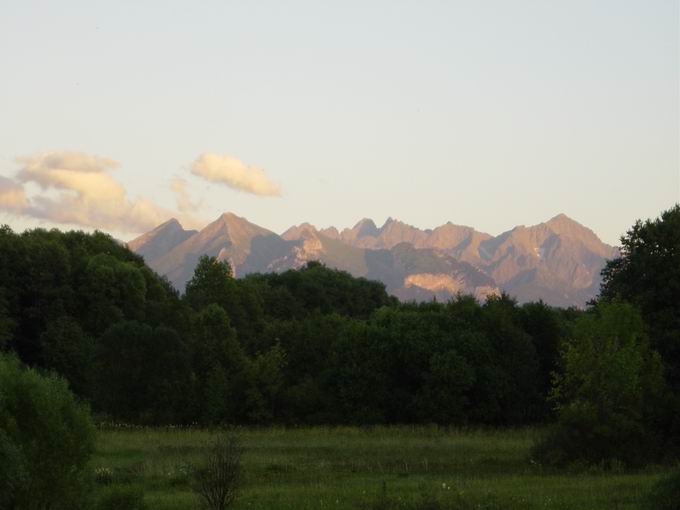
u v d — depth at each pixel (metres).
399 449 52.41
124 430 63.16
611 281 64.88
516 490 36.09
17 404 25.02
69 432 25.47
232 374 74.62
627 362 48.72
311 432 63.62
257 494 35.09
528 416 75.06
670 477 31.30
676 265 60.38
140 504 29.33
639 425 47.28
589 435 46.56
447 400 71.31
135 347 70.25
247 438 59.06
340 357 75.62
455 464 46.44
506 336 75.56
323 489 36.50
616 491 35.97
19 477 23.34
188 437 57.75
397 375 75.50
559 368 76.88
